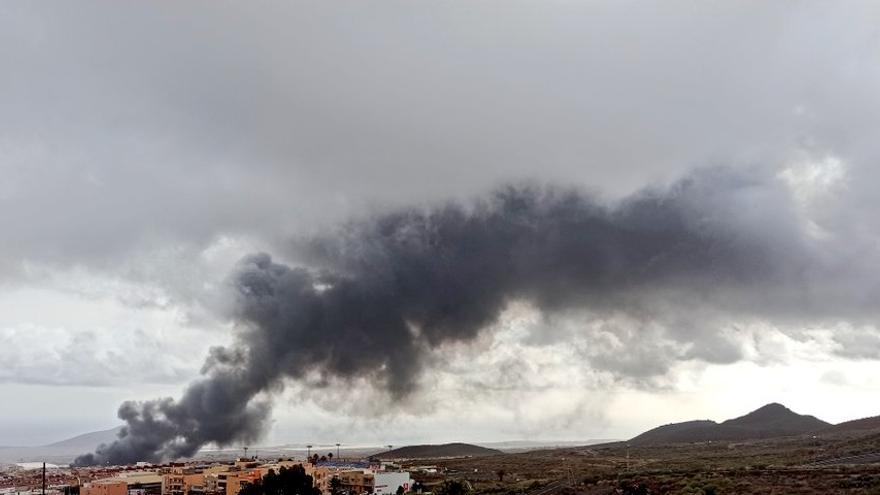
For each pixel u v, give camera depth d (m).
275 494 182.25
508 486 191.50
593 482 177.88
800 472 149.00
